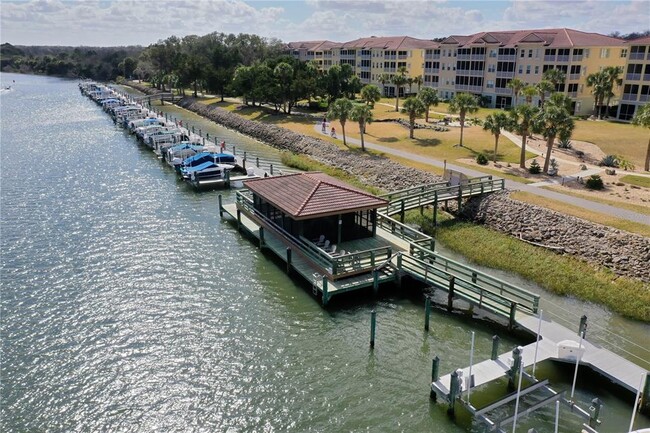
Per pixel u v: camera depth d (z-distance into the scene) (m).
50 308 27.59
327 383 21.88
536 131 46.16
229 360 23.41
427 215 40.69
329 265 28.98
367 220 33.16
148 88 155.25
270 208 35.31
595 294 27.97
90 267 32.50
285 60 104.25
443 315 27.16
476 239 35.69
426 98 75.81
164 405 20.62
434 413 20.11
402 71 103.38
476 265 32.88
